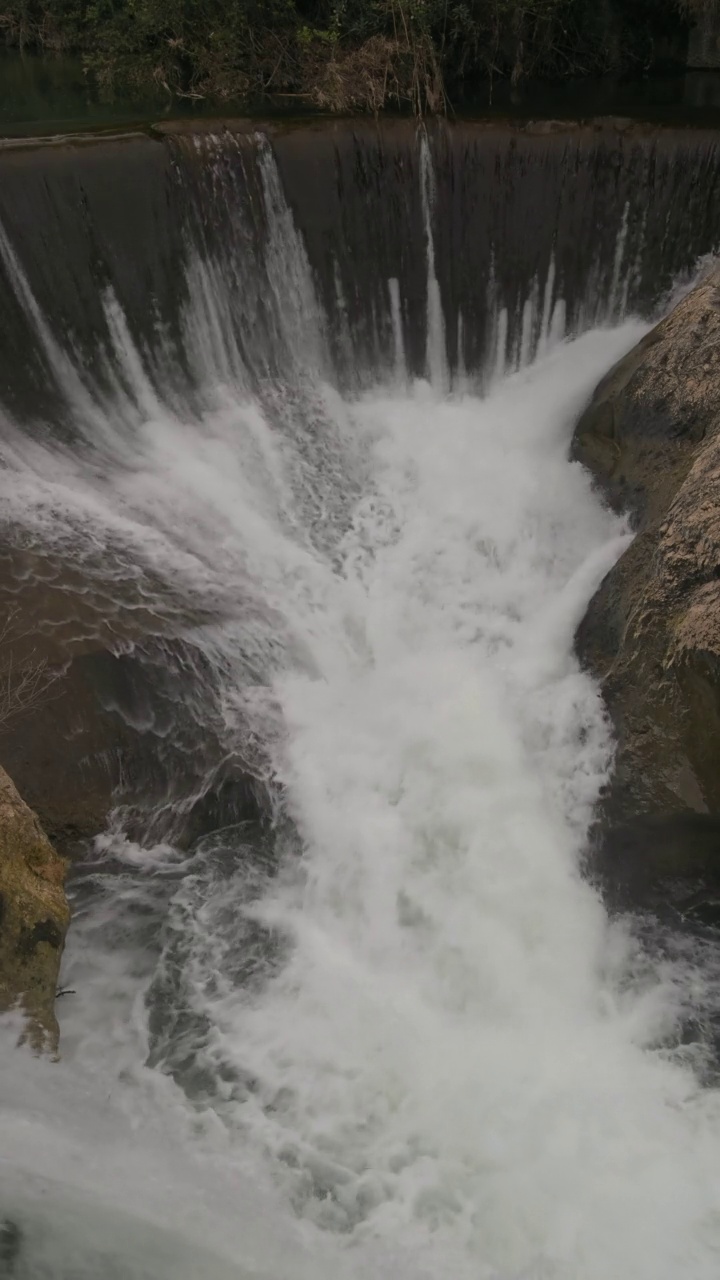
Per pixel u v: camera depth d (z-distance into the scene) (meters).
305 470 9.89
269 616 8.27
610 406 9.29
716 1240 5.27
